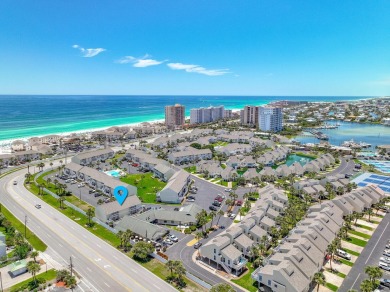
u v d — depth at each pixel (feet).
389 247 352.90
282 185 576.61
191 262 317.22
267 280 269.03
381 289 277.64
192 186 577.43
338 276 296.71
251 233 354.54
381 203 469.98
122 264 306.96
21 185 558.56
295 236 341.82
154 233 361.92
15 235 338.34
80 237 363.35
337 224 386.32
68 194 520.83
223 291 243.19
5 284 269.85
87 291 261.85
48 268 295.69
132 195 473.67
